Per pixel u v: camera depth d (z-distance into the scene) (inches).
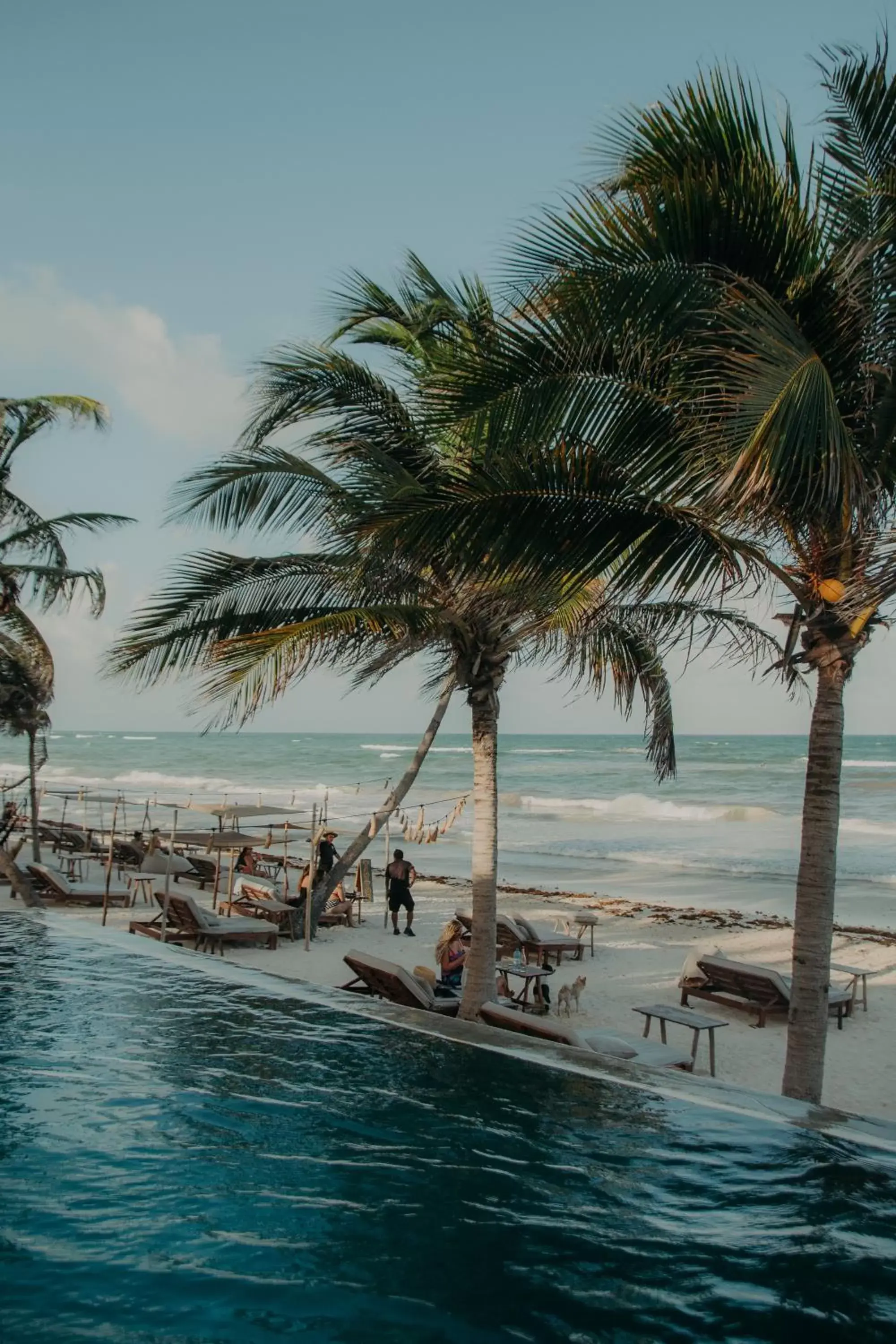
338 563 373.4
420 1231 142.2
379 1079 212.4
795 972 273.3
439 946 463.8
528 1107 196.7
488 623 388.2
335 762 3693.4
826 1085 369.4
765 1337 117.4
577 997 463.2
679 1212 151.0
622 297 229.8
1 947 355.3
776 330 213.0
